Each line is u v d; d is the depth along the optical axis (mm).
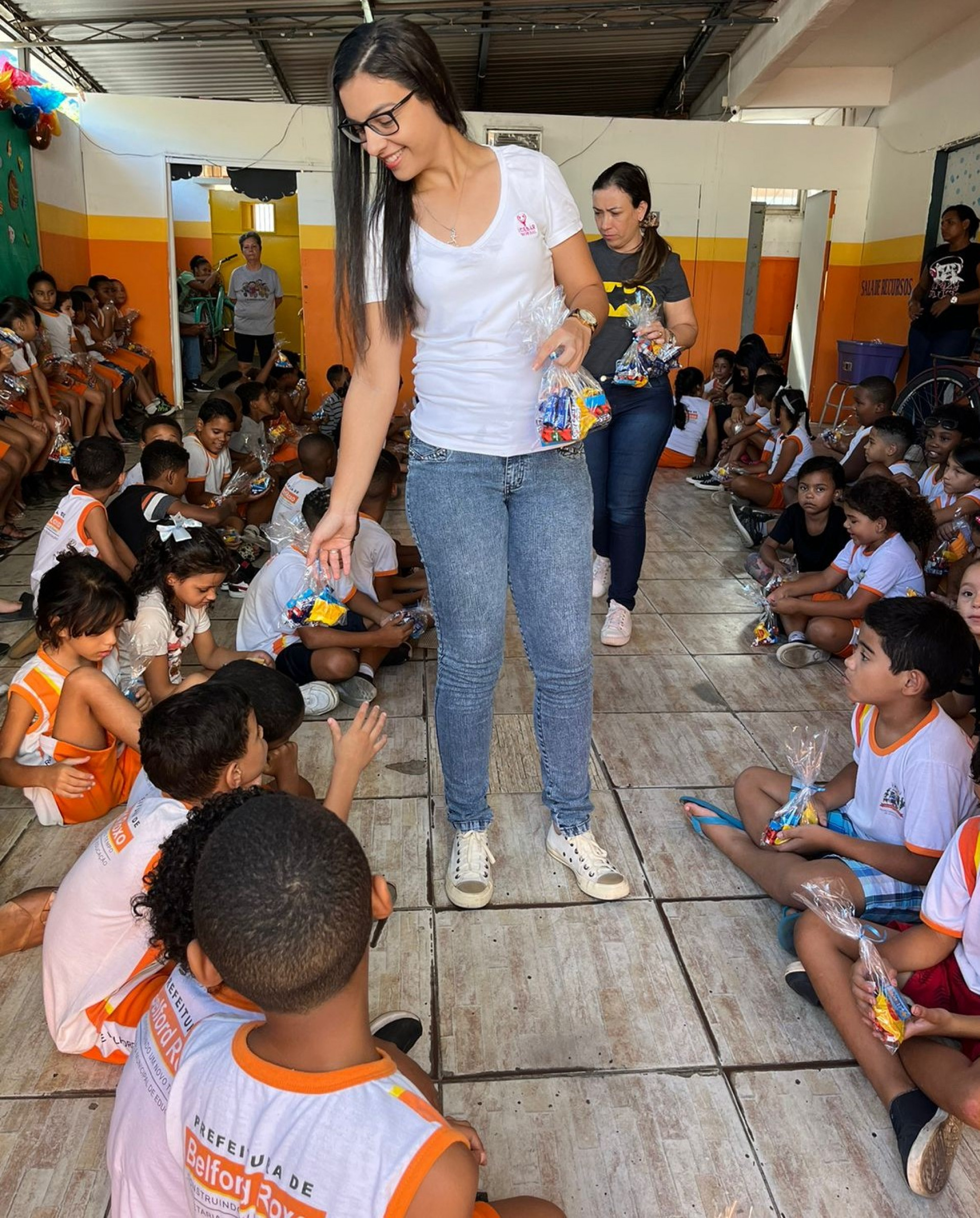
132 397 9195
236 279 10141
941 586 4082
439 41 9820
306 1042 1053
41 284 7312
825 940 1864
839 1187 1605
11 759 2510
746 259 10281
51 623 2434
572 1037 1902
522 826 2609
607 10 9008
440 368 1982
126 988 1816
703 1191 1594
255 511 5414
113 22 9117
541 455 2051
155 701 2814
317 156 9555
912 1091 1664
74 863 2438
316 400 10234
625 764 2961
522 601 2168
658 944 2164
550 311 1915
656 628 4125
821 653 3715
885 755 2131
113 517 3992
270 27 9180
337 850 1021
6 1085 1789
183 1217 1230
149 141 9328
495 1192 1582
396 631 3402
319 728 3158
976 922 1694
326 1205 996
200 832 1370
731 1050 1881
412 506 2082
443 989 2020
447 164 1816
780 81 9969
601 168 9875
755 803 2463
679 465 7738
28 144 8055
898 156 9773
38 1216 1538
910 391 7434
